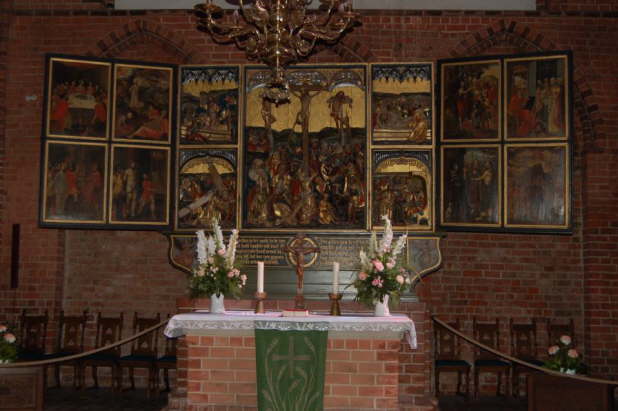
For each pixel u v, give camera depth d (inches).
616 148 464.4
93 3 484.4
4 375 368.5
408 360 369.7
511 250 483.2
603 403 342.0
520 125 384.5
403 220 395.2
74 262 493.7
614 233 460.8
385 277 339.6
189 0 484.7
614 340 454.0
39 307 470.9
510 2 474.6
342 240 395.2
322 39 324.2
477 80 392.8
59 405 406.6
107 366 466.0
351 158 400.8
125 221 398.3
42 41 483.5
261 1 298.0
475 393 448.1
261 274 352.2
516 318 478.3
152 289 491.8
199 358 325.4
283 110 406.3
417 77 400.5
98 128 398.6
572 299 477.4
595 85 467.5
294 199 400.8
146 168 403.9
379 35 475.5
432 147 397.1
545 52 381.7
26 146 478.0
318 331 308.2
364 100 402.6
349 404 318.0
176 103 411.2
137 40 490.9
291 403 305.4
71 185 393.1
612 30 470.3
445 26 475.5
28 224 475.8
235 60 478.3
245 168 404.2
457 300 480.4
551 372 349.1
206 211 404.2
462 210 390.6
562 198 376.2
